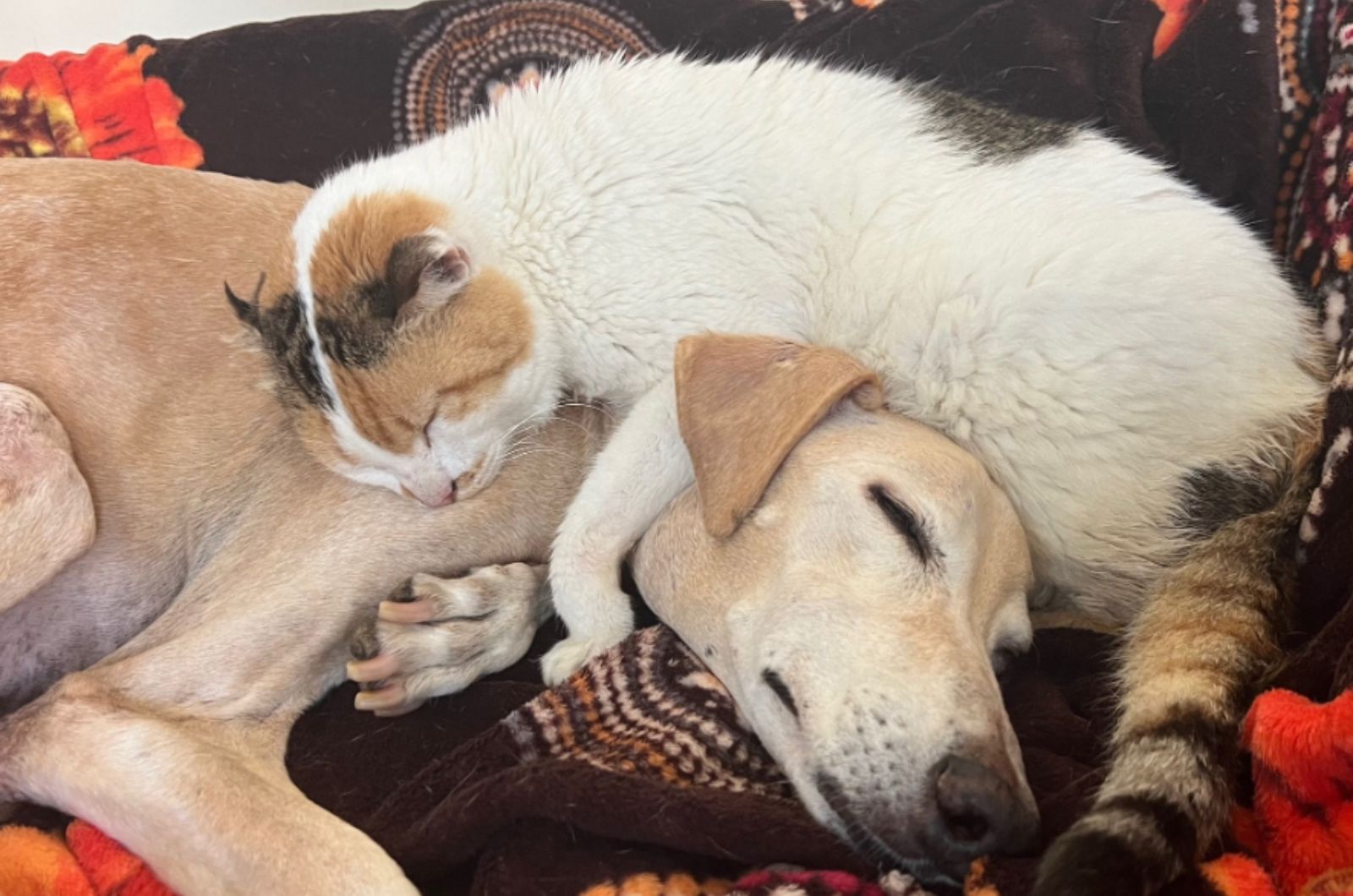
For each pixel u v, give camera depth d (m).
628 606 0.66
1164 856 0.48
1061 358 0.64
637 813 0.55
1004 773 0.53
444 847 0.57
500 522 0.69
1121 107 0.80
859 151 0.70
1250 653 0.57
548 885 0.54
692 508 0.64
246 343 0.68
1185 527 0.65
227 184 0.73
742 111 0.72
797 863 0.54
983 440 0.66
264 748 0.62
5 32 1.01
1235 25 0.79
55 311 0.65
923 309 0.66
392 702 0.63
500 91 0.92
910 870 0.53
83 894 0.57
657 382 0.69
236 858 0.57
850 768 0.55
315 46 0.91
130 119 0.89
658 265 0.69
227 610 0.64
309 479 0.68
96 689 0.61
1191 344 0.64
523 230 0.70
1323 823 0.51
